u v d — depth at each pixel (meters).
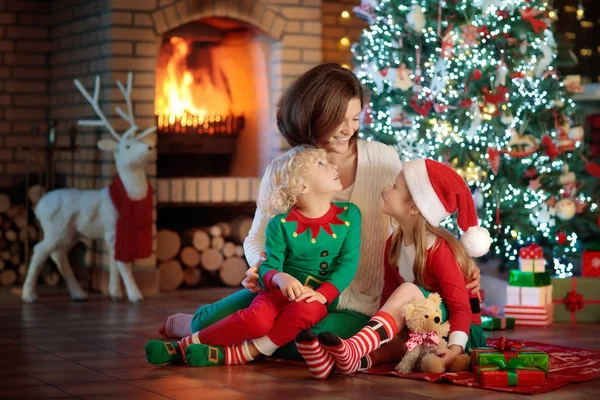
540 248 5.96
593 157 8.25
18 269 8.19
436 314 4.09
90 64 7.66
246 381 3.96
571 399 3.63
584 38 9.88
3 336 5.31
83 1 7.78
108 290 7.39
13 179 8.41
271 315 4.28
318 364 3.95
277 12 7.79
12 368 4.28
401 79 6.46
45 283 8.16
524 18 6.34
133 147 6.86
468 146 6.46
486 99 6.30
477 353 3.94
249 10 7.69
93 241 7.67
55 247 6.99
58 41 8.30
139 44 7.38
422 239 4.23
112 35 7.30
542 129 6.46
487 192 6.48
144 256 6.97
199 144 8.02
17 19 8.38
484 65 6.37
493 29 6.45
